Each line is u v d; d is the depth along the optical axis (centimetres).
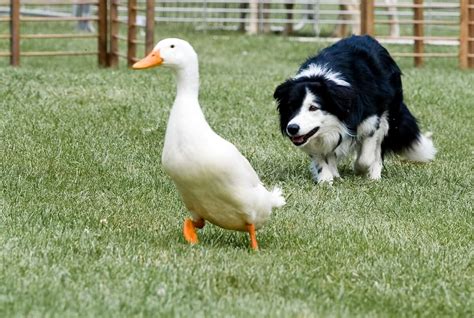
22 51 2092
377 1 2939
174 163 720
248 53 2189
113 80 1584
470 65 1972
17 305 606
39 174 987
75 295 631
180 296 638
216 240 787
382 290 677
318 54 1047
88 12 2530
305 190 980
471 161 1143
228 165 711
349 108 994
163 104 1392
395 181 1043
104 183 964
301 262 734
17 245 738
